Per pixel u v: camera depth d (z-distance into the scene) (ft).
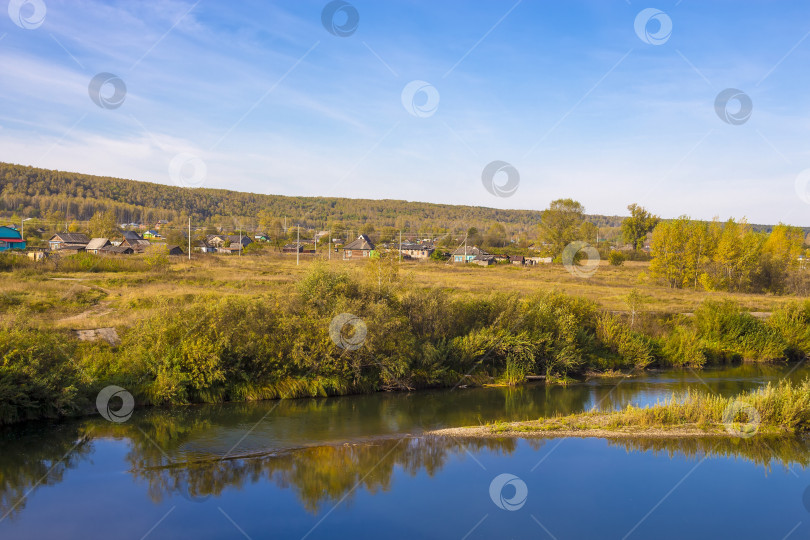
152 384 69.36
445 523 41.50
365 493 46.78
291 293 86.79
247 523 40.81
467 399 78.95
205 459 53.31
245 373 74.69
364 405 74.28
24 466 49.88
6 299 98.73
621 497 46.88
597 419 68.80
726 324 114.83
